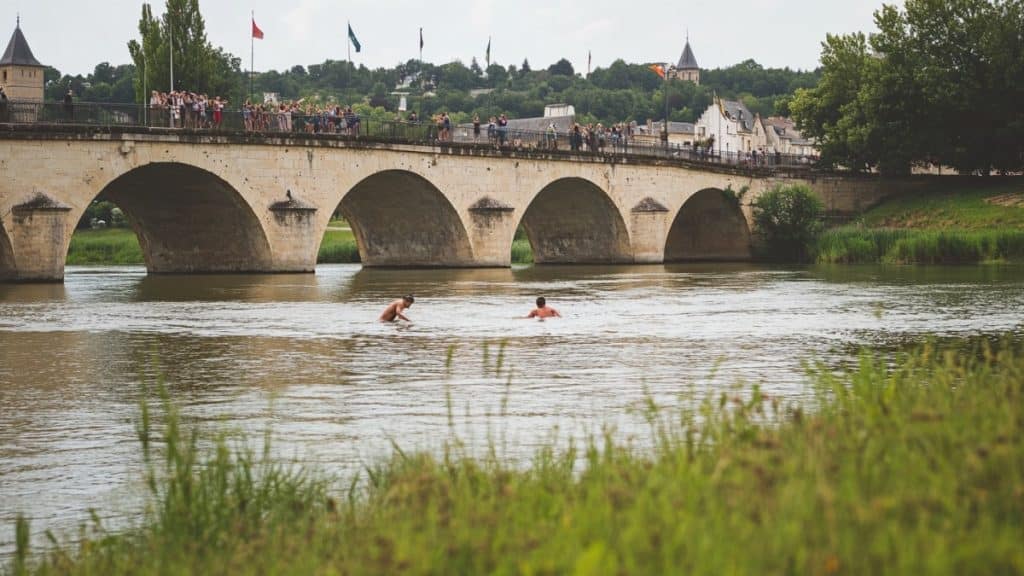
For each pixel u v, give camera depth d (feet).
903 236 260.01
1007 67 293.64
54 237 164.25
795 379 74.74
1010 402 40.68
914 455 32.96
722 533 26.86
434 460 45.09
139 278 189.16
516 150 237.25
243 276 192.95
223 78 337.52
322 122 206.80
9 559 39.52
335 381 75.92
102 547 39.06
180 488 40.68
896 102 307.58
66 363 85.05
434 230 233.35
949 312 122.72
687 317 118.42
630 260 266.77
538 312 118.11
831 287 167.53
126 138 171.22
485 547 28.99
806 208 282.36
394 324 111.04
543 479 37.88
